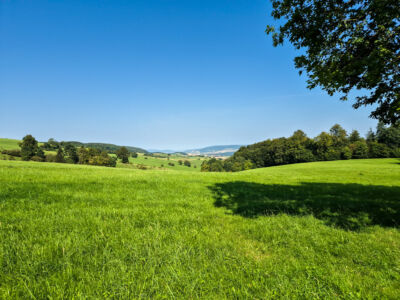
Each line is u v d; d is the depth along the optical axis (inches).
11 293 102.0
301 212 287.3
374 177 952.9
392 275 133.3
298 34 247.0
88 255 142.5
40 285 109.7
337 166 1934.1
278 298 107.8
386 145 2994.6
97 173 642.8
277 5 257.0
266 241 185.6
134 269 126.6
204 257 146.9
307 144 3607.3
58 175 505.4
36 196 302.0
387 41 206.8
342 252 166.1
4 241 149.9
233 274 128.0
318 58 250.5
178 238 176.2
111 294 103.0
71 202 288.8
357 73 205.6
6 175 431.2
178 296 107.1
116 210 257.4
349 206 315.9
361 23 219.0
